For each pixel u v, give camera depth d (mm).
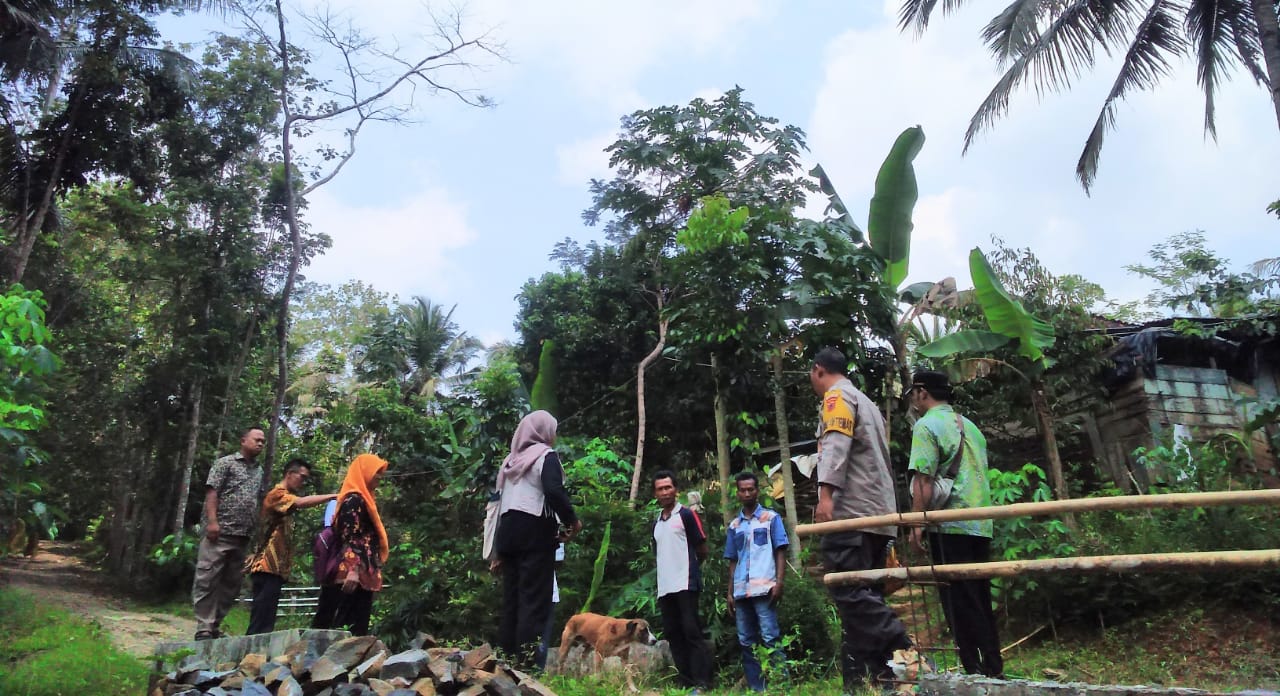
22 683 4766
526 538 4379
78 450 19203
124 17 16531
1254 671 4637
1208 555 2645
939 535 3689
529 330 19688
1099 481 10250
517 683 3340
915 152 8617
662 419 16797
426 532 8492
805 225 8312
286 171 14688
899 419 8773
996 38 13344
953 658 3846
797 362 8797
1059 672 4898
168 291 20578
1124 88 13875
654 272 16672
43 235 17281
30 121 16750
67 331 18625
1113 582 5914
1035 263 10758
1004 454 10695
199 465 19844
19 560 19812
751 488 5629
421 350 26797
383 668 3199
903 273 8727
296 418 23922
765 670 4961
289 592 13883
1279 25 11781
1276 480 7625
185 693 3070
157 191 19281
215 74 18656
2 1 14516
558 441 9297
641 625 5918
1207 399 10523
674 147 15062
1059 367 10266
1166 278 21688
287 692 3027
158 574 17203
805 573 6863
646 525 7633
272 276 20062
